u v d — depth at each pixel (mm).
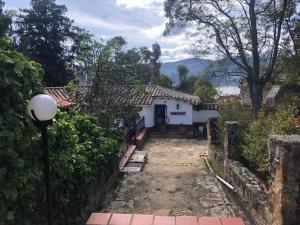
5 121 3875
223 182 8750
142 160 12867
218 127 13992
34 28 38438
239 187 7375
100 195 7816
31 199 4520
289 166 4418
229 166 8742
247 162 9375
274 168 4801
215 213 6895
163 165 13492
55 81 37406
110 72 12633
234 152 9523
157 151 18922
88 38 12922
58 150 5406
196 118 26734
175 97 25297
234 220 5309
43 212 4984
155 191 8367
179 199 7758
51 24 38656
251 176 7293
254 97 18406
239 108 14141
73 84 13039
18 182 4125
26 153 4422
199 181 9227
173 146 20562
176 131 25266
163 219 5371
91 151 7535
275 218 4746
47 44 38312
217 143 14156
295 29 17812
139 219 5363
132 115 13469
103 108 12461
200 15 18344
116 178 9797
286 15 17359
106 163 8188
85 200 6574
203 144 21266
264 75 18234
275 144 4738
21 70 4062
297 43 18031
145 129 23438
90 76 12641
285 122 7395
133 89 13656
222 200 7668
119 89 12914
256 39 17875
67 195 5547
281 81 19281
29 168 4371
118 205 7492
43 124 4168
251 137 8930
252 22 17734
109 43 13031
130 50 14477
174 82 54031
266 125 8586
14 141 4031
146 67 50000
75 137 6098
